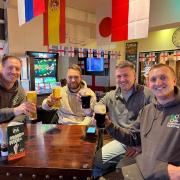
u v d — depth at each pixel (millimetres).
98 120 1798
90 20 5480
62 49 4957
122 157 2232
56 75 4660
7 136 1382
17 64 2238
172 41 6215
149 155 1593
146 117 1741
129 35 2311
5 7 4199
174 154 1491
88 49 5609
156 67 1688
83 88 2770
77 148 1634
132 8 2246
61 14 3346
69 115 2766
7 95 2240
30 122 2646
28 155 1486
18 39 4328
